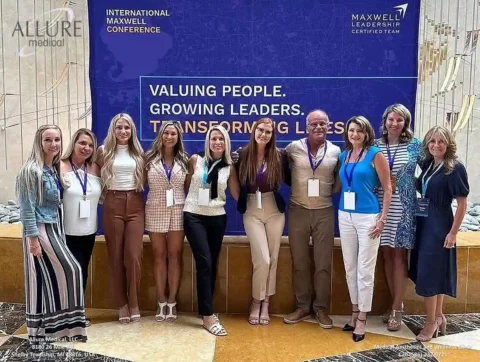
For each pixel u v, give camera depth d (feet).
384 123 9.95
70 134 16.85
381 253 10.88
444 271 9.26
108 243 10.06
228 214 11.89
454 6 16.40
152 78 11.55
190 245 9.96
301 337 9.73
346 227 9.70
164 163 10.14
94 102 11.57
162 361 8.56
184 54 11.49
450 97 16.76
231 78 11.56
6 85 16.92
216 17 11.39
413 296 11.02
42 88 16.74
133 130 9.91
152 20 11.39
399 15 11.33
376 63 11.47
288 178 10.43
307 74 11.53
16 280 11.35
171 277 10.50
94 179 9.75
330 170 10.11
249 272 11.02
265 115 11.66
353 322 10.03
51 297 9.07
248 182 10.00
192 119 11.69
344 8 11.34
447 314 11.03
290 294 11.04
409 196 9.48
